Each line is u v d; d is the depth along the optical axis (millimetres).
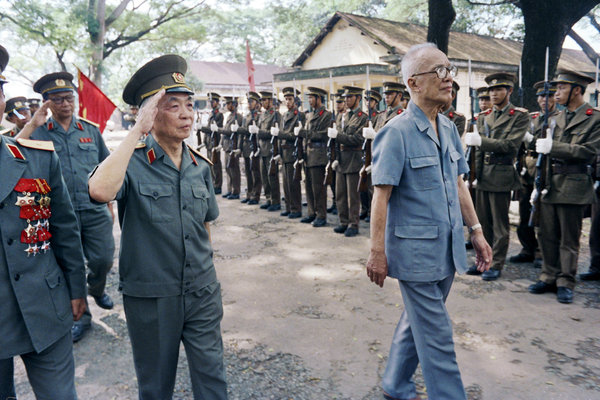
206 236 2152
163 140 2027
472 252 5297
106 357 3207
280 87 17891
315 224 6695
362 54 17922
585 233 6070
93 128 3830
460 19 19781
